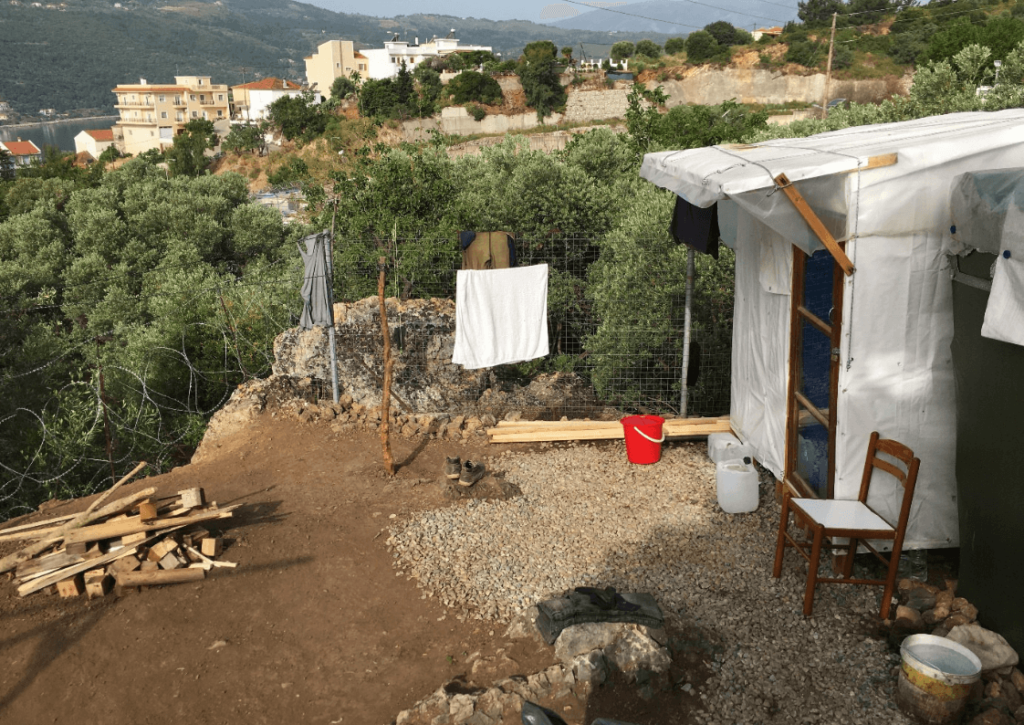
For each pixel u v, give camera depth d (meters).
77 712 4.34
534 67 69.75
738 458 7.38
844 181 4.76
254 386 9.60
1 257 33.22
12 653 4.81
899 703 4.05
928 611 4.70
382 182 17.80
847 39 73.06
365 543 6.17
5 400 15.70
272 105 82.50
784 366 6.33
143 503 5.70
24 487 13.02
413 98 70.75
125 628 5.04
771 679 4.32
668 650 4.50
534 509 6.72
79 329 26.27
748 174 5.09
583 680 4.27
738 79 71.12
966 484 4.58
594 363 12.91
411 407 10.08
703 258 11.52
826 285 5.42
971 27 47.56
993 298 3.99
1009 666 4.11
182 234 33.12
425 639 4.91
